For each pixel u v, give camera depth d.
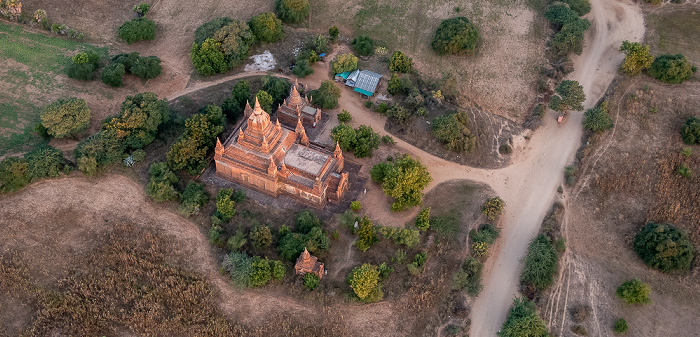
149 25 144.75
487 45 151.38
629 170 119.06
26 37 143.62
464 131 124.94
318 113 128.12
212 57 135.50
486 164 122.56
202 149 116.44
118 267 101.00
